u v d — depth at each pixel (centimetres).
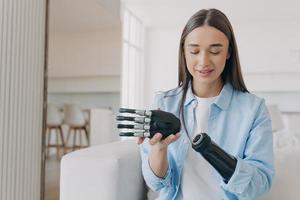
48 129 169
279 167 90
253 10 454
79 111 230
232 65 80
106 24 293
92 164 78
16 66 129
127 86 519
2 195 121
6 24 123
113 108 312
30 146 139
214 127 78
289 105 493
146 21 530
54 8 177
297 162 90
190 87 83
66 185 79
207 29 69
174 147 79
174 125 64
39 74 149
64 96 199
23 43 134
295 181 88
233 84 82
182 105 83
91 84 255
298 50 494
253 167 66
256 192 66
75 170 79
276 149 96
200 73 72
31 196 140
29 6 139
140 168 91
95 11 258
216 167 65
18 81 131
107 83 297
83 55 241
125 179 81
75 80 221
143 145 79
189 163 78
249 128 74
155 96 89
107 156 79
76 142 223
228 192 71
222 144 76
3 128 121
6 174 123
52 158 173
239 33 516
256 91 506
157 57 559
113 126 306
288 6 437
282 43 500
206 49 70
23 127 134
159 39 558
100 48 279
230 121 78
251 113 76
